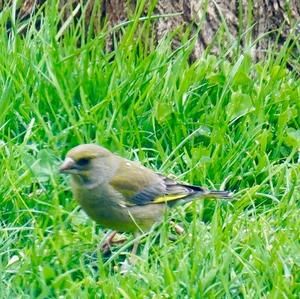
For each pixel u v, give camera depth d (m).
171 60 13.46
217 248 10.39
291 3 14.98
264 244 10.73
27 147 11.87
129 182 10.95
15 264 10.54
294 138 12.63
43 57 12.95
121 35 14.64
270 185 12.00
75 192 10.97
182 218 11.19
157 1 14.55
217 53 14.60
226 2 14.80
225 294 9.97
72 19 13.67
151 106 12.75
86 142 12.21
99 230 11.41
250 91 13.13
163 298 9.82
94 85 12.88
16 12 14.90
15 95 12.50
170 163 12.04
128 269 10.30
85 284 10.02
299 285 10.08
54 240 10.72
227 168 12.18
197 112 12.88
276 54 14.76
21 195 11.37
